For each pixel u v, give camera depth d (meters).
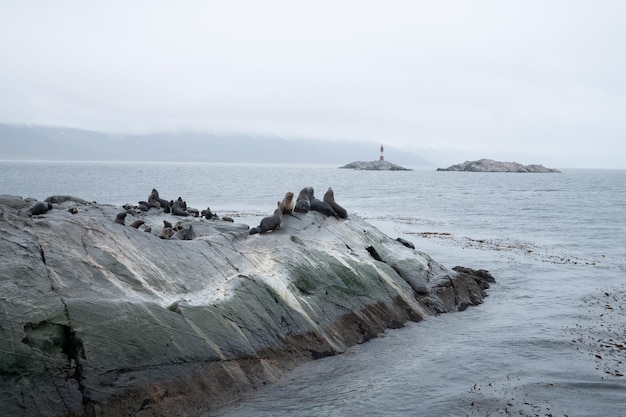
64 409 8.49
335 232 19.09
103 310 9.89
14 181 95.56
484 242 33.22
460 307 17.89
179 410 9.52
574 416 10.16
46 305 9.48
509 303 18.70
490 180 164.75
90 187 83.56
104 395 8.89
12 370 8.44
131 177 128.50
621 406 10.59
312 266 15.16
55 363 8.84
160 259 12.90
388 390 11.10
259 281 13.23
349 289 15.28
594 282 21.97
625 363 12.89
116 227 13.39
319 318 13.70
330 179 152.25
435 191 98.56
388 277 17.14
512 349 13.77
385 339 14.45
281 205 19.09
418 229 39.97
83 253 11.61
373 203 68.19
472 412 10.22
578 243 33.72
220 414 9.75
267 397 10.55
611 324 16.11
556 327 15.75
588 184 140.88
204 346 10.63
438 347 13.90
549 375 12.08
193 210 25.47
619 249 31.31
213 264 13.80
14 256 10.44
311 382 11.39
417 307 16.84
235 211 50.53
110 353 9.34
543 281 22.12
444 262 25.92
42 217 13.25
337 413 10.01
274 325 12.39
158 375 9.65
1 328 8.74
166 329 10.32
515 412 10.26
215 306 11.71
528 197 82.88
